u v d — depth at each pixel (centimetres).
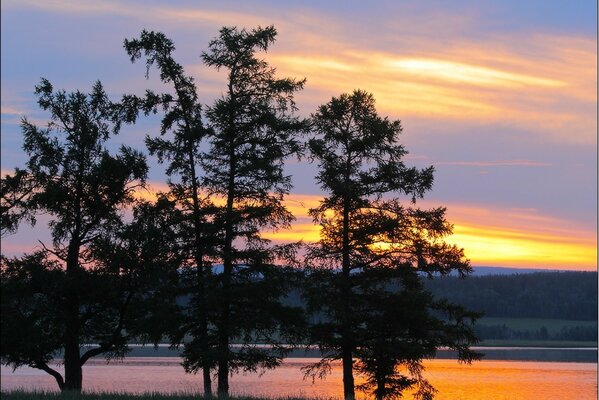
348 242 3341
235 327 3105
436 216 3350
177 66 3278
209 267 3175
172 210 3183
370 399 3319
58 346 3341
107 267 3247
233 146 3200
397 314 3206
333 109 3362
